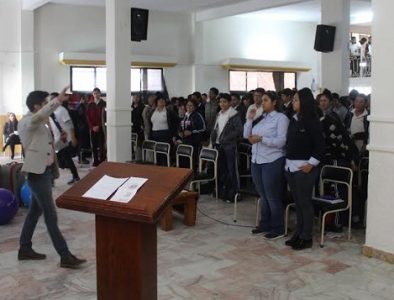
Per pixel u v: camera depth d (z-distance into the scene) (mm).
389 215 4051
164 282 3668
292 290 3508
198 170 6754
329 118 5043
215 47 14227
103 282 2199
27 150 3773
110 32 7500
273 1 10984
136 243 2092
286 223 4797
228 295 3430
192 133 7133
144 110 8422
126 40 7516
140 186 2158
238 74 14727
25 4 11086
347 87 9500
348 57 9461
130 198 2100
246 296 3410
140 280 2104
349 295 3410
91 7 12352
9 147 11148
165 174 2211
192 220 5234
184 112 8695
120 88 7496
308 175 4324
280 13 14055
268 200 4738
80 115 10312
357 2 11539
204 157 6348
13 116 10664
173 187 2111
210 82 14219
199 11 13359
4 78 11258
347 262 4082
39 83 11883
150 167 2293
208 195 6809
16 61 11367
